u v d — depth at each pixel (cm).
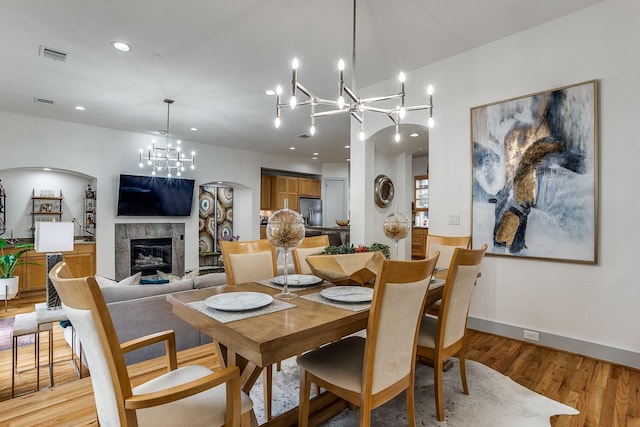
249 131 626
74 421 191
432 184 368
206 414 121
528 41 301
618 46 257
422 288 154
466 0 260
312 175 979
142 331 261
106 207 602
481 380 234
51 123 545
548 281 291
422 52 341
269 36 307
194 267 720
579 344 274
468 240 288
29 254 534
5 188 555
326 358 166
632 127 252
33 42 311
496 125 319
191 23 285
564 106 280
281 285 206
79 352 266
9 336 360
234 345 126
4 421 191
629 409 198
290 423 179
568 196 278
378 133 432
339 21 285
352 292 180
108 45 319
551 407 200
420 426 182
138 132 633
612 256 260
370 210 451
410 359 161
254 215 819
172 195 674
